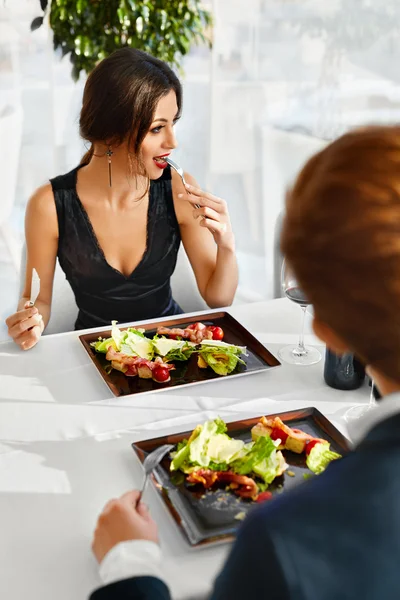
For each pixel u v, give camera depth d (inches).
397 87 132.6
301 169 23.5
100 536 34.3
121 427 47.7
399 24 127.6
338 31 131.5
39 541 37.4
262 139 140.6
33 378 54.1
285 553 19.7
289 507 20.7
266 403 50.7
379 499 20.3
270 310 66.2
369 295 20.7
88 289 77.2
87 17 109.0
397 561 19.7
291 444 43.4
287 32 132.6
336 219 20.7
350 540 19.9
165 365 53.4
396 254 20.0
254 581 20.1
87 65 113.6
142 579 30.3
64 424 48.0
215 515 38.0
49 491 41.3
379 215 20.1
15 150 132.0
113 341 56.6
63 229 75.2
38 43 126.1
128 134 68.7
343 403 50.9
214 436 42.5
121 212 75.4
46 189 75.1
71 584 34.6
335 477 21.3
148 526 34.4
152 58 68.7
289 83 136.6
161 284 78.9
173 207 78.0
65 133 134.3
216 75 135.6
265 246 142.4
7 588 34.3
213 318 63.7
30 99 129.9
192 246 79.7
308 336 61.5
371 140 21.2
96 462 44.0
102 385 53.2
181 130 141.6
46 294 76.4
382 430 21.7
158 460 41.2
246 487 39.4
